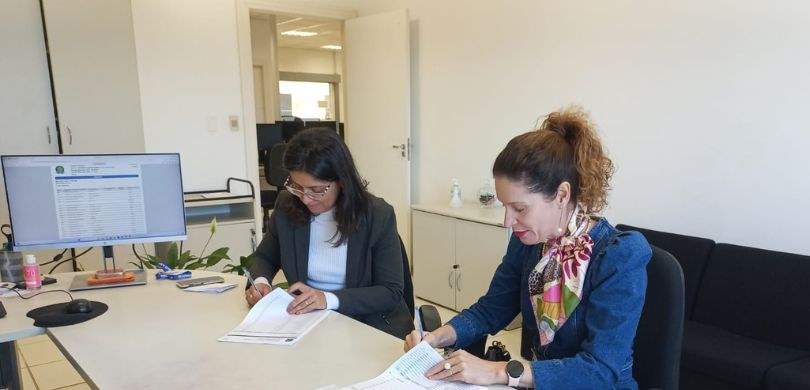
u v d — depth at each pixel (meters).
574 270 1.16
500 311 1.41
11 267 1.87
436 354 1.22
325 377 1.15
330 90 11.52
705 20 2.58
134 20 3.95
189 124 4.23
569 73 3.23
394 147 4.47
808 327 2.10
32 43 3.53
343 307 1.62
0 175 3.37
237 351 1.30
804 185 2.33
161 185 1.87
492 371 1.10
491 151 3.82
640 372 1.23
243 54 4.37
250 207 4.30
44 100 3.60
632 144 2.96
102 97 3.69
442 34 4.11
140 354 1.29
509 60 3.60
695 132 2.68
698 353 2.12
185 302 1.69
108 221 1.84
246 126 4.46
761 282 2.28
